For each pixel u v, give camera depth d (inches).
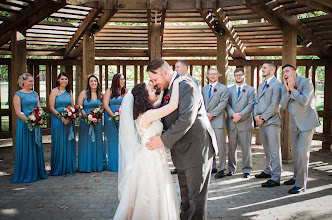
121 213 117.2
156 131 114.8
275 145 180.1
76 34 277.7
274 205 151.1
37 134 191.5
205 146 111.3
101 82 335.0
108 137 212.2
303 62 300.0
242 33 279.4
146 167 114.1
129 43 317.4
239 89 201.5
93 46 262.5
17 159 189.0
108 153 213.3
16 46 233.3
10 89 307.4
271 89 183.5
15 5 210.4
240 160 243.9
